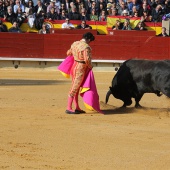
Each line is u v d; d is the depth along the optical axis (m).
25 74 36.22
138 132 16.12
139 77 19.30
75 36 39.81
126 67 19.66
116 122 17.64
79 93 19.50
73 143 14.60
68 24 40.12
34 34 39.78
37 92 25.55
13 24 39.88
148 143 14.73
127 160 12.97
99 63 40.16
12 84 29.38
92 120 17.89
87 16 40.66
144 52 40.00
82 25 40.03
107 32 40.56
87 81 19.05
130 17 40.62
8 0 40.31
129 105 20.33
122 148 14.14
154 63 19.20
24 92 25.41
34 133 15.73
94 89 19.12
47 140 14.88
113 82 19.97
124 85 19.67
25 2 40.78
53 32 39.94
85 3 40.94
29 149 13.84
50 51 40.00
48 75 35.81
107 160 12.95
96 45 39.91
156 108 20.84
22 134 15.55
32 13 40.41
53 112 19.33
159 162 12.79
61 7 40.66
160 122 17.80
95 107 19.09
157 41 39.91
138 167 12.34
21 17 40.12
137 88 19.50
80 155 13.38
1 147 13.98
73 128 16.53
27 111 19.44
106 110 19.97
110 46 39.97
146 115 19.11
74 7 40.50
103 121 17.77
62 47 39.97
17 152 13.52
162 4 41.41
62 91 26.25
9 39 39.59
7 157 13.01
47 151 13.70
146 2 40.94
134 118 18.41
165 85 18.75
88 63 18.78
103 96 24.53
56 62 40.09
